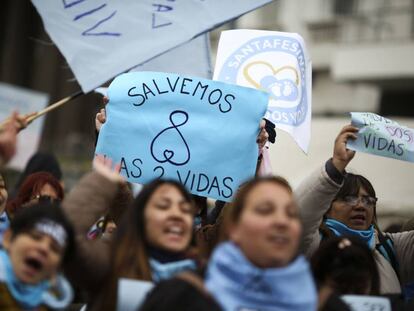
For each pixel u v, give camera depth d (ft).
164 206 30.37
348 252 34.27
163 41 41.55
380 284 38.65
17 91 89.71
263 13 171.53
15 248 27.86
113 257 30.37
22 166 82.69
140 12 41.98
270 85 46.78
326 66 164.96
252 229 27.78
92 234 43.21
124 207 38.34
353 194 42.50
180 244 30.35
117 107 39.58
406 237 44.01
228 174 39.75
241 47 47.75
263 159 44.42
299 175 87.45
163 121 39.73
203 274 28.89
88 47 41.83
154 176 39.22
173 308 26.68
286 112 46.26
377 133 41.47
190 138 39.73
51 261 27.78
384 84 153.69
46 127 203.41
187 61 51.42
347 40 161.17
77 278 30.53
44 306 29.14
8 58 212.23
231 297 27.12
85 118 206.80
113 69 41.16
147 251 30.37
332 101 168.55
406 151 42.16
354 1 161.38
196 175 39.55
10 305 27.78
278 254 27.63
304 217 37.76
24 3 213.87
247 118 40.32
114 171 34.83
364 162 94.17
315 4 166.40
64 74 207.92
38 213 27.99
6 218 40.68
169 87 40.14
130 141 39.32
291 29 168.25
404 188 91.20
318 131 104.47
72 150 156.04
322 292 30.45
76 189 31.55
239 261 27.32
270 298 27.12
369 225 42.93
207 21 41.55
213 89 40.40
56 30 42.09
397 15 154.51
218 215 42.60
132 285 29.53
